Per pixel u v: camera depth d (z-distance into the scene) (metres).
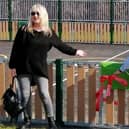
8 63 10.69
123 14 29.67
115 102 10.33
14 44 9.87
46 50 9.87
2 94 10.91
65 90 10.86
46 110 9.99
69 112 10.68
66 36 30.25
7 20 30.84
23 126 10.28
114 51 27.42
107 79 10.23
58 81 10.61
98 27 29.95
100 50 27.80
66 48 9.98
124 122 10.35
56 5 30.39
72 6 30.39
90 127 10.56
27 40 9.74
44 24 9.80
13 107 10.03
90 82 10.45
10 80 10.85
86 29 30.03
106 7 29.91
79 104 10.59
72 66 10.52
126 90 10.23
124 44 29.73
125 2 29.64
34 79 9.91
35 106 10.79
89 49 28.20
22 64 9.82
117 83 10.23
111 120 10.41
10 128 10.33
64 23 30.23
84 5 30.23
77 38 30.19
